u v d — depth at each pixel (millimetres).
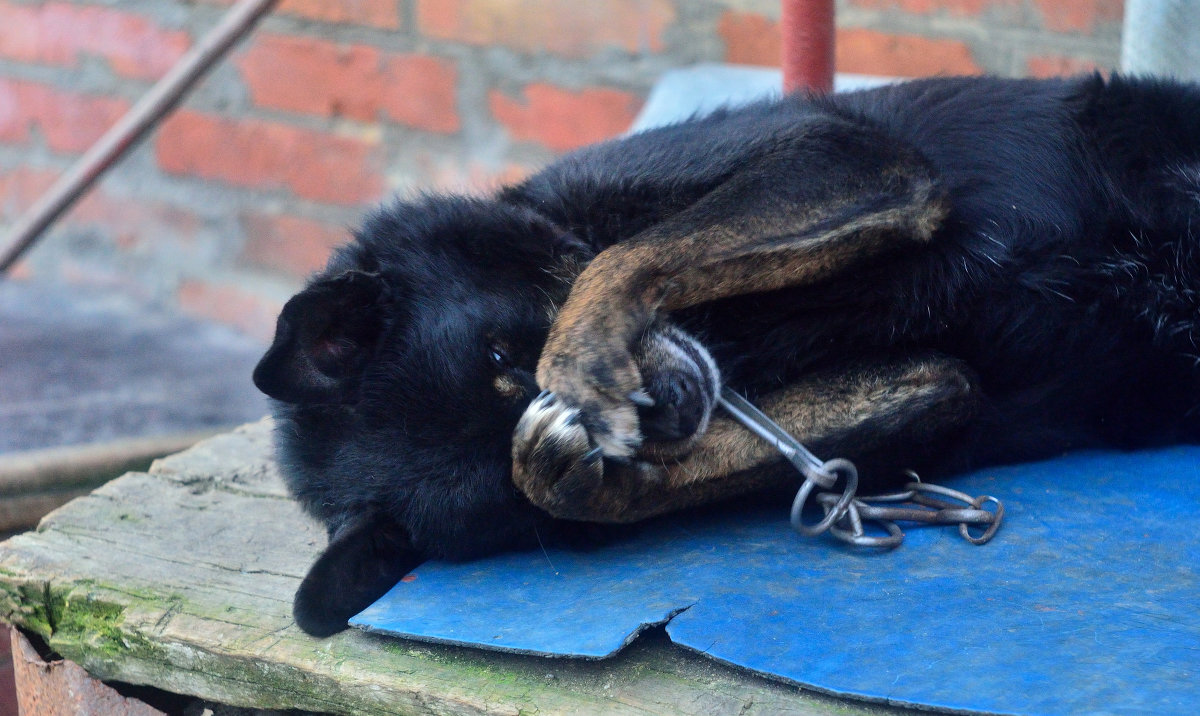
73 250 9570
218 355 8281
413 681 2990
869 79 6309
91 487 5293
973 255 3852
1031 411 4012
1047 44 6961
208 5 8789
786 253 3645
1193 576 3033
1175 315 4090
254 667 3207
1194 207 4105
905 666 2684
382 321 3732
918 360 3777
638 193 4000
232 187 9031
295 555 3746
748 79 6590
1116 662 2639
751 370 3861
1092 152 4121
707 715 2695
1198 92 4301
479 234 3900
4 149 9719
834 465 3270
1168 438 4117
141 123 7355
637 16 7812
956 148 4059
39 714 3697
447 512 3484
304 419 3764
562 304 3818
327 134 8703
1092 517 3416
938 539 3318
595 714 2756
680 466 3518
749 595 3033
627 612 3000
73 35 9211
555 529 3555
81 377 7699
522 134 8273
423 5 8242
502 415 3561
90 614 3541
